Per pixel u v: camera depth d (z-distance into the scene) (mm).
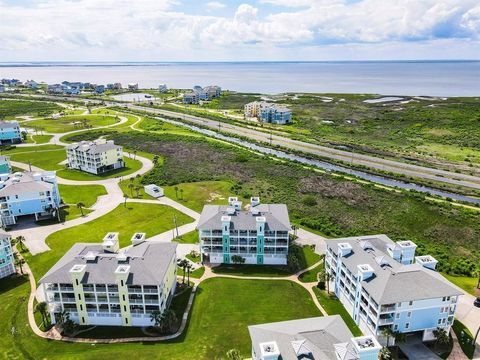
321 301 85250
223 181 164625
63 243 110562
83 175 170750
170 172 174250
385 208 135750
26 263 100062
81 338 73438
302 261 102062
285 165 183750
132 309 76500
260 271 97500
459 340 72688
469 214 128125
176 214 130375
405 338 71062
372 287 71375
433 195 146125
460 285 91000
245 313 80625
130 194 148125
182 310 81562
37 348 70438
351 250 84188
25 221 125312
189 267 91375
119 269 74688
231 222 99562
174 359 67188
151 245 86500
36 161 189250
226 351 69375
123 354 68438
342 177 165000
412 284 70562
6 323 77188
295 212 133500
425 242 114125
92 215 129500
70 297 76312
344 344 55938
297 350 55000
